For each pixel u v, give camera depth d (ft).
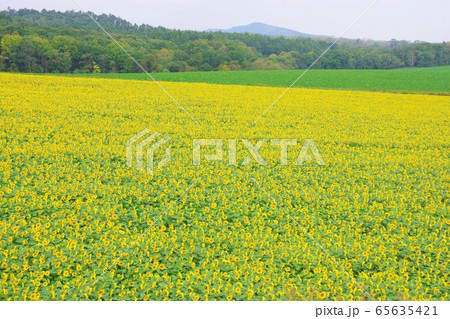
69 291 21.12
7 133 46.52
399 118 70.49
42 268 23.06
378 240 28.45
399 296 22.43
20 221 26.96
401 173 43.32
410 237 28.76
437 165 46.24
